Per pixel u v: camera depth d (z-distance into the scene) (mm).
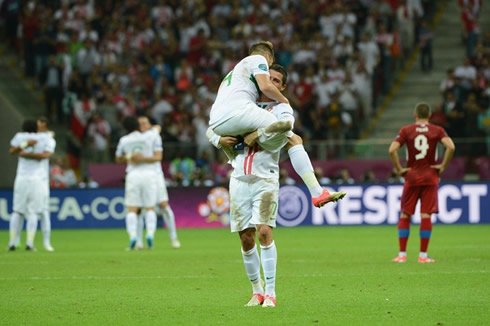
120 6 78125
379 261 33125
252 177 20469
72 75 71250
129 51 74812
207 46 74188
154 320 19250
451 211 59125
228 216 60844
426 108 32969
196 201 60844
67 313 20453
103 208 60969
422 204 32562
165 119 67438
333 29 74438
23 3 78438
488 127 63562
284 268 30609
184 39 74688
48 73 71875
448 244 42000
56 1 78375
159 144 41344
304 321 18797
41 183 41219
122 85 71688
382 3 75812
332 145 60875
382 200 59312
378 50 72500
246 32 74688
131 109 68438
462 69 69250
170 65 74375
